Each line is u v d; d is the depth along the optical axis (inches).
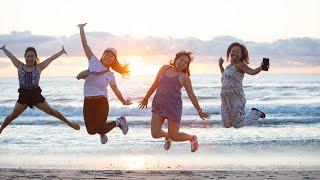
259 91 1950.1
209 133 743.7
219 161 506.3
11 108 1146.7
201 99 1724.9
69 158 529.7
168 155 548.4
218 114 1108.5
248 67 344.2
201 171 408.2
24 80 352.5
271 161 505.4
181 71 338.3
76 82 3154.5
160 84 339.3
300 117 992.9
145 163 498.0
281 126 830.5
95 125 334.3
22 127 821.2
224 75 351.9
